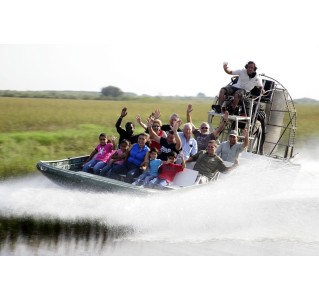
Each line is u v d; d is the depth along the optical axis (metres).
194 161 21.66
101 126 49.34
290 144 26.53
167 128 23.55
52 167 20.45
